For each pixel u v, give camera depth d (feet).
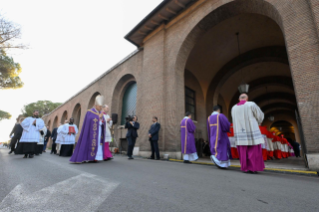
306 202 6.61
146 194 7.23
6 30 28.30
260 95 67.56
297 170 14.57
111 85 50.44
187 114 23.02
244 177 11.66
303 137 15.89
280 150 35.40
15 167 13.44
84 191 7.42
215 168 16.39
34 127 22.25
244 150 14.06
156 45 35.81
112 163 17.70
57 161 18.49
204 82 49.08
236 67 44.39
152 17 34.76
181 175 11.76
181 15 32.83
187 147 21.67
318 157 14.51
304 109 16.10
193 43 32.53
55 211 5.27
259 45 40.09
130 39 39.83
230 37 37.35
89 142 18.10
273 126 104.73
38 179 9.44
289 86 50.14
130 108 45.83
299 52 17.49
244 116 14.43
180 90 31.09
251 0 23.39
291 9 19.03
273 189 8.49
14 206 5.62
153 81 34.04
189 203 6.30
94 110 19.43
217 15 28.17
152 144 26.99
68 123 29.17
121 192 7.40
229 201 6.62
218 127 16.69
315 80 15.96
